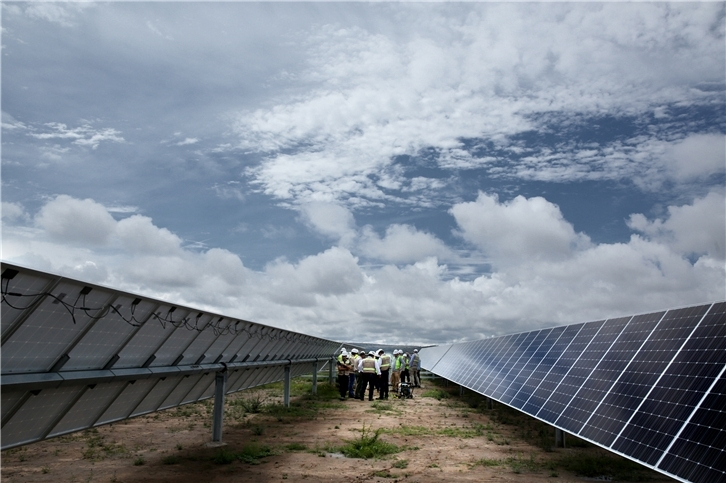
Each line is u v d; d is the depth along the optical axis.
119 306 10.04
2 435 9.21
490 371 24.42
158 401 14.75
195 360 15.23
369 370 30.30
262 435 17.88
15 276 7.45
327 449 15.40
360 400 30.27
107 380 10.73
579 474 12.70
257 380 24.66
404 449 15.66
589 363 14.71
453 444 16.64
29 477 11.89
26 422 9.59
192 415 22.47
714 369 9.61
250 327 18.11
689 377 10.14
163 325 12.05
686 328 11.38
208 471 12.66
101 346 10.50
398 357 35.53
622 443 10.59
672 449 9.19
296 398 30.73
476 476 12.42
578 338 16.92
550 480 12.07
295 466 13.27
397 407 26.86
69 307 8.83
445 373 37.97
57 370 9.50
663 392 10.61
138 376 11.82
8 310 7.76
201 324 13.95
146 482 11.57
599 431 11.63
